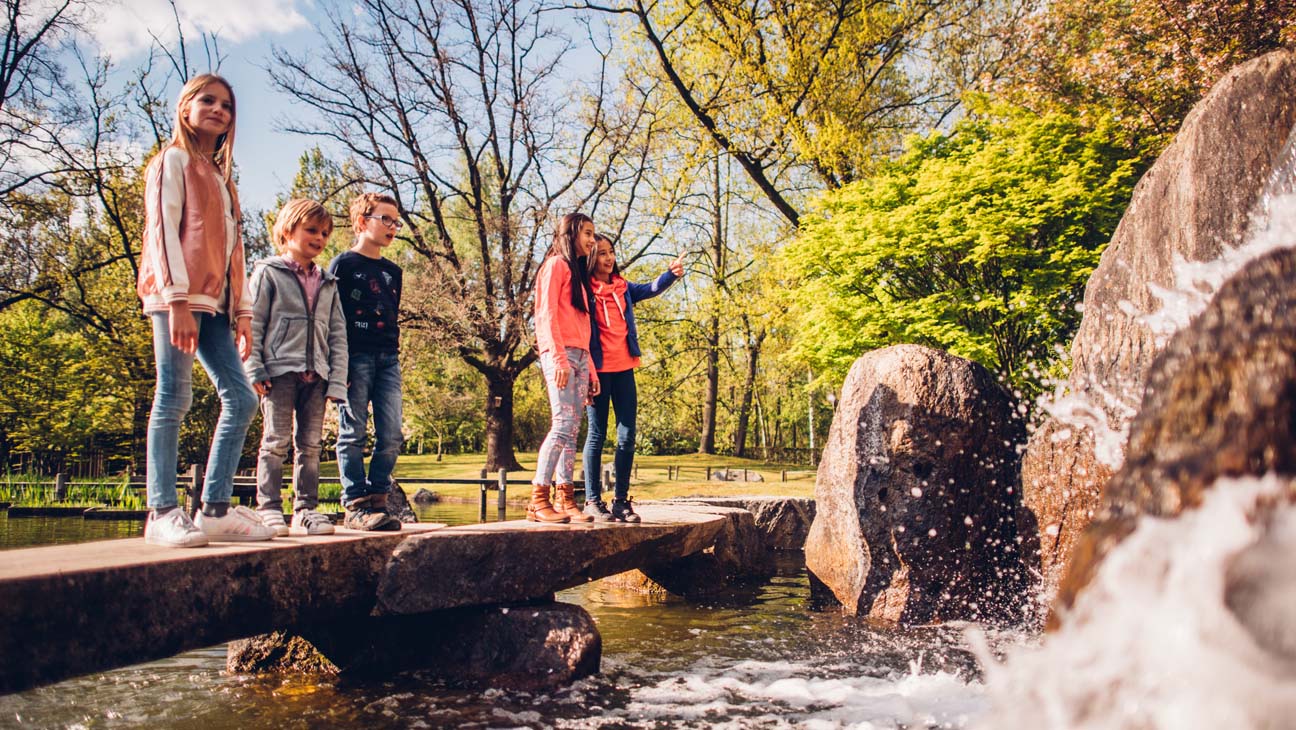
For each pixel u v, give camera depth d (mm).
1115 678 1459
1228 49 12102
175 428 3219
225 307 3479
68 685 3715
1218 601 1354
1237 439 1521
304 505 4098
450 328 23250
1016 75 15211
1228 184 5070
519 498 21031
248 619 2977
